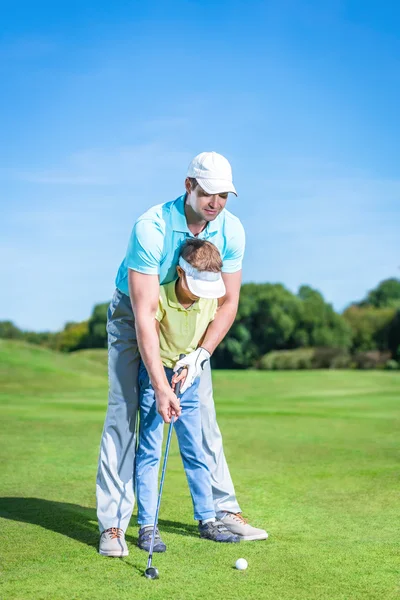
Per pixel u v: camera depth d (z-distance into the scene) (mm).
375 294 56062
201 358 3857
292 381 24594
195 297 3699
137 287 3668
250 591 2990
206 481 3912
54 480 5309
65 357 27969
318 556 3502
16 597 2895
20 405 12234
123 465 3812
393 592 2979
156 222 3664
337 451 6918
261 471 5828
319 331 45219
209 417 4027
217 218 3877
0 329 50375
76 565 3344
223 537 3773
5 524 4035
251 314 45562
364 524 4137
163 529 4051
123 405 3871
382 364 40938
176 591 2986
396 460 6387
